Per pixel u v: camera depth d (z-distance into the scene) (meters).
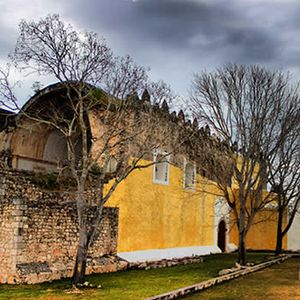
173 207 24.80
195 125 21.48
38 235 15.38
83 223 13.94
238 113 20.62
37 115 19.17
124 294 12.69
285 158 26.72
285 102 21.62
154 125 16.73
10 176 15.67
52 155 23.45
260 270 19.77
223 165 20.73
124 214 20.30
